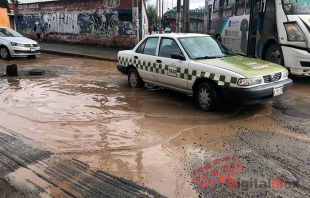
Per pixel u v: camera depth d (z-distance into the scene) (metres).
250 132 4.85
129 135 4.80
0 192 3.22
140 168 3.73
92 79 9.57
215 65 5.73
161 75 6.87
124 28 19.22
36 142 4.54
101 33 20.38
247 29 11.01
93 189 3.26
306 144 4.34
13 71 9.88
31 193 3.20
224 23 13.67
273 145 4.33
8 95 7.35
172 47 6.69
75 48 19.36
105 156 4.07
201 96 5.96
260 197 3.07
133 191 3.21
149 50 7.35
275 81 5.63
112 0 19.28
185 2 17.38
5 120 5.53
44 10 23.48
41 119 5.58
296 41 8.16
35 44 14.36
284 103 6.49
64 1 21.78
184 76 6.22
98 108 6.28
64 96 7.29
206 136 4.71
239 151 4.14
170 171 3.65
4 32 14.51
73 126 5.22
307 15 8.17
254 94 5.21
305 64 8.11
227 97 5.45
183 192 3.19
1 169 3.73
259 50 10.02
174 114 5.80
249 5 10.77
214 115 5.70
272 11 8.97
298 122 5.29
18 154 4.13
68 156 4.07
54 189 3.27
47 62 13.77
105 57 14.97
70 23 21.95
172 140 4.58
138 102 6.71
